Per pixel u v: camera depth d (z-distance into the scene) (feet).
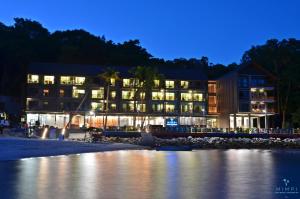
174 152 159.02
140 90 341.21
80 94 330.75
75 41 471.62
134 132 254.88
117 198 42.93
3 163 90.38
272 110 338.34
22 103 363.76
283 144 231.30
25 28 488.44
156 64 474.08
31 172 69.77
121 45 488.44
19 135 207.72
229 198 43.65
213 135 264.52
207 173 70.85
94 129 261.24
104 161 98.73
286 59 374.63
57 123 326.44
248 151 183.21
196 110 351.05
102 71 343.87
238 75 336.08
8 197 43.06
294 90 353.10
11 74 394.73
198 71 373.61
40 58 434.71
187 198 43.39
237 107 331.36
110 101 336.49
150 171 73.87
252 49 437.58
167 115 343.67
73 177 62.44
